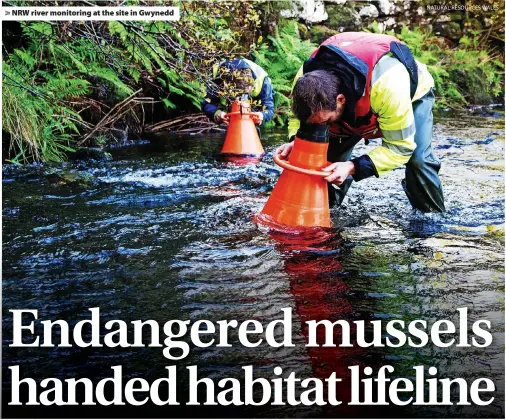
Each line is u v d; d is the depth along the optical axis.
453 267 2.85
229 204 3.81
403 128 3.09
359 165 3.14
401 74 3.02
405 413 1.81
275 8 8.52
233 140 5.51
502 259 2.96
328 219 3.39
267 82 5.80
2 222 3.42
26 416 1.80
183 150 5.79
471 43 11.03
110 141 6.11
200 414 1.81
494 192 4.20
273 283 2.64
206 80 4.28
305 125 3.21
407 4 10.63
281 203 3.38
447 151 5.68
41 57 5.84
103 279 2.66
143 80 6.89
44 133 5.30
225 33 4.60
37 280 2.65
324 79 2.94
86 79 6.22
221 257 2.92
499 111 8.97
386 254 3.00
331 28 9.55
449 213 3.70
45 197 3.96
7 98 5.08
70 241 3.12
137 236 3.21
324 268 2.81
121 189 4.18
